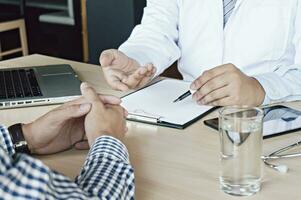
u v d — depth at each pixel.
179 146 1.09
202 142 1.10
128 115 1.23
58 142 1.07
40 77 1.57
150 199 0.87
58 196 0.67
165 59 1.66
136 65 1.51
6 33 4.20
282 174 0.94
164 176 0.95
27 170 0.61
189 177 0.95
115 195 0.79
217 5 1.67
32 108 1.36
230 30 1.66
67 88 1.46
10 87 1.47
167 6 1.80
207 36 1.70
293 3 1.58
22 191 0.60
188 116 1.23
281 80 1.36
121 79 1.42
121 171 0.85
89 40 3.43
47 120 1.05
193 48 1.74
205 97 1.28
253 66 1.66
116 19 3.22
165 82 1.52
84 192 0.73
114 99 1.06
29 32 4.35
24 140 1.05
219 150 1.06
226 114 0.91
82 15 3.77
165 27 1.75
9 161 0.60
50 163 1.03
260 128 0.89
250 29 1.64
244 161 0.88
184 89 1.44
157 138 1.13
